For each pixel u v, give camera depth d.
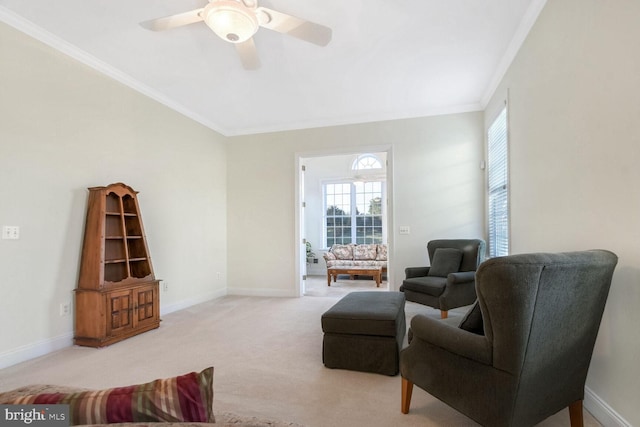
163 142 4.17
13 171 2.61
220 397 2.05
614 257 1.48
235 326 3.56
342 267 6.46
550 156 2.32
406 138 4.75
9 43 2.58
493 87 3.81
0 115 2.53
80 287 3.01
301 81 3.72
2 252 2.53
